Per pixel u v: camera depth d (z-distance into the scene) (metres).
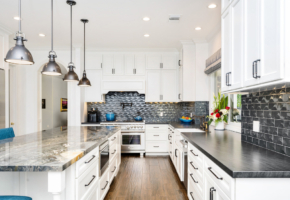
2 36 3.41
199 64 4.17
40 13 2.92
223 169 1.27
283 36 1.08
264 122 1.80
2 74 3.36
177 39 4.10
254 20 1.38
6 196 1.39
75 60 4.64
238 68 1.63
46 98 6.99
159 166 3.89
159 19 3.13
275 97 1.65
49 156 1.48
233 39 1.72
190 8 2.77
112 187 2.91
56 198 1.31
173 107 5.19
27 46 4.59
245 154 1.55
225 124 3.34
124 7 2.74
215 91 3.99
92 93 4.87
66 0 2.54
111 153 2.82
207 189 1.67
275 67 1.14
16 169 1.26
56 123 7.36
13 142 2.03
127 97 5.21
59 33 3.76
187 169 2.51
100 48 4.75
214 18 3.10
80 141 2.11
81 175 1.63
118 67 4.90
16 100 4.64
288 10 1.07
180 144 3.05
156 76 4.90
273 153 1.59
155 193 2.72
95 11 2.86
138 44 4.45
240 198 1.14
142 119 5.18
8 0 2.54
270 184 1.15
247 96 2.10
